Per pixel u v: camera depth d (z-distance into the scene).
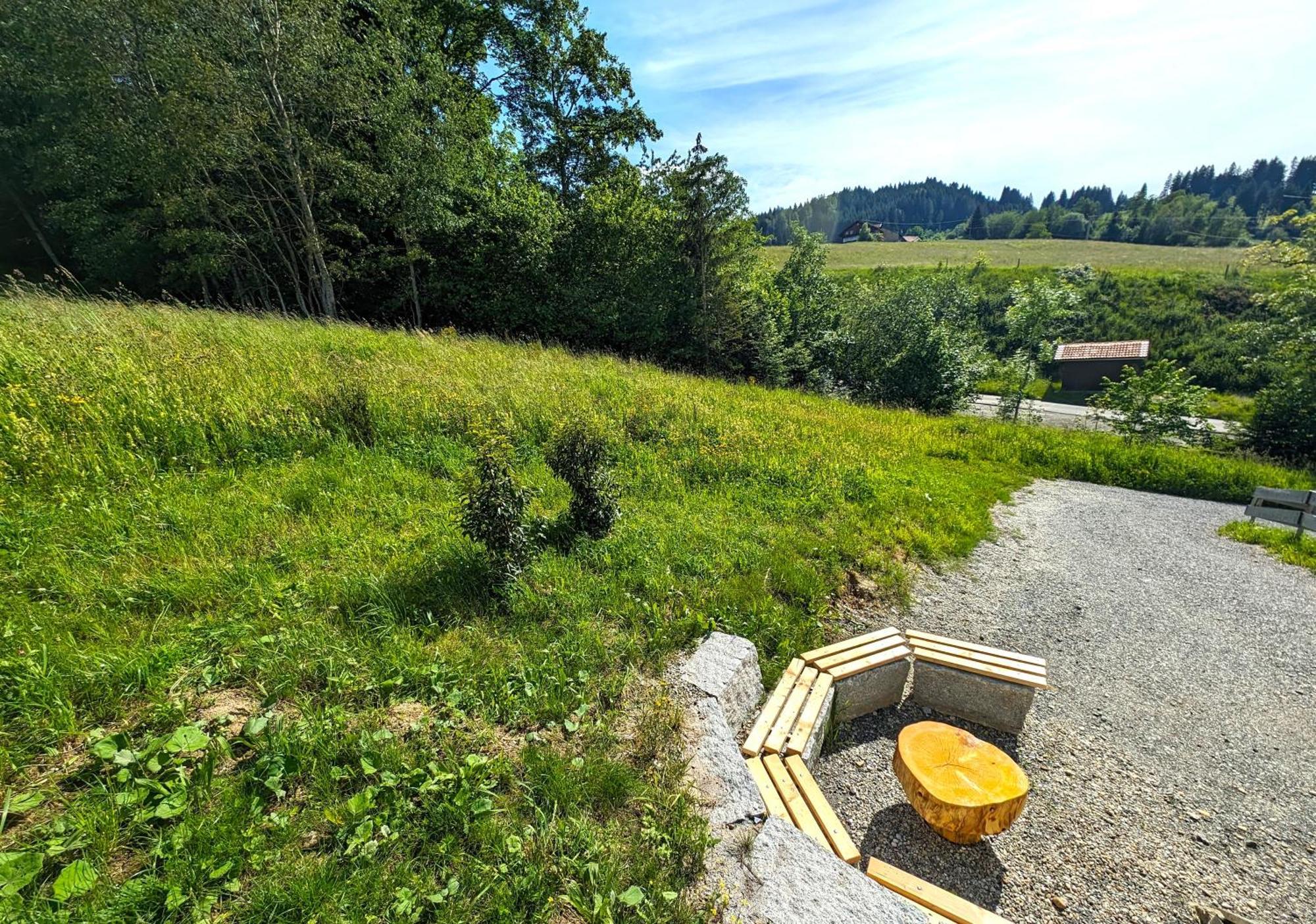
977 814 2.89
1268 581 6.98
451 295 19.70
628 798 2.64
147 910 1.84
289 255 18.16
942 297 27.70
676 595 4.46
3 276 18.64
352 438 6.42
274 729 2.59
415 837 2.25
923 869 2.99
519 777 2.65
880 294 24.39
